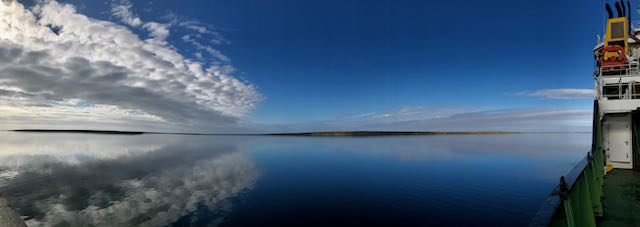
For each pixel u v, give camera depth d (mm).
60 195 29266
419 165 50469
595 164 11820
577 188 6934
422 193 27406
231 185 33406
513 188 29328
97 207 24422
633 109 14906
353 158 66375
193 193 29344
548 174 38562
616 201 11695
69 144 145750
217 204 24625
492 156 69188
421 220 19578
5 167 52125
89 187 33656
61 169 49531
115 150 104438
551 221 4379
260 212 21938
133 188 32656
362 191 28781
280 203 24578
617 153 16984
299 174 41344
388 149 101250
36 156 75438
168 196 28141
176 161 65250
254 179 37656
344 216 20656
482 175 38312
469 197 25562
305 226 18766
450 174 39438
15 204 25688
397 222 19266
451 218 19922
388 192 28109
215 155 82688
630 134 16625
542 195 26203
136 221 20672
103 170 49000
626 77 15523
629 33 18344
